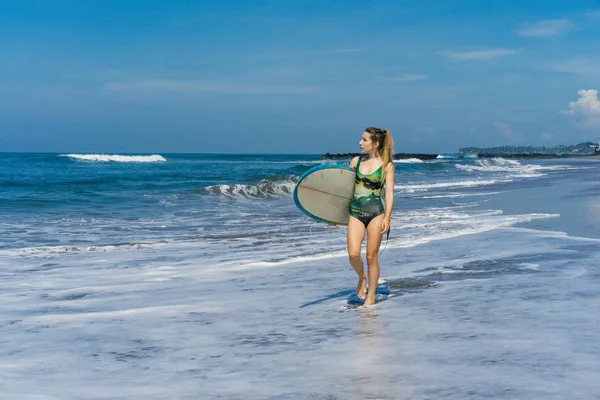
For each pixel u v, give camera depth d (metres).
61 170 49.56
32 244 11.27
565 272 7.03
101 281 7.51
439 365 3.48
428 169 57.09
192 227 13.88
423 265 7.95
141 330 4.86
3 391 3.29
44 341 4.55
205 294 6.50
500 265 7.74
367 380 3.27
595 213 14.78
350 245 5.71
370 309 5.40
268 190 25.45
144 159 82.94
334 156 111.31
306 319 5.12
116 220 15.35
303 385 3.24
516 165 70.50
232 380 3.41
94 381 3.48
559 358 3.52
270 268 8.26
